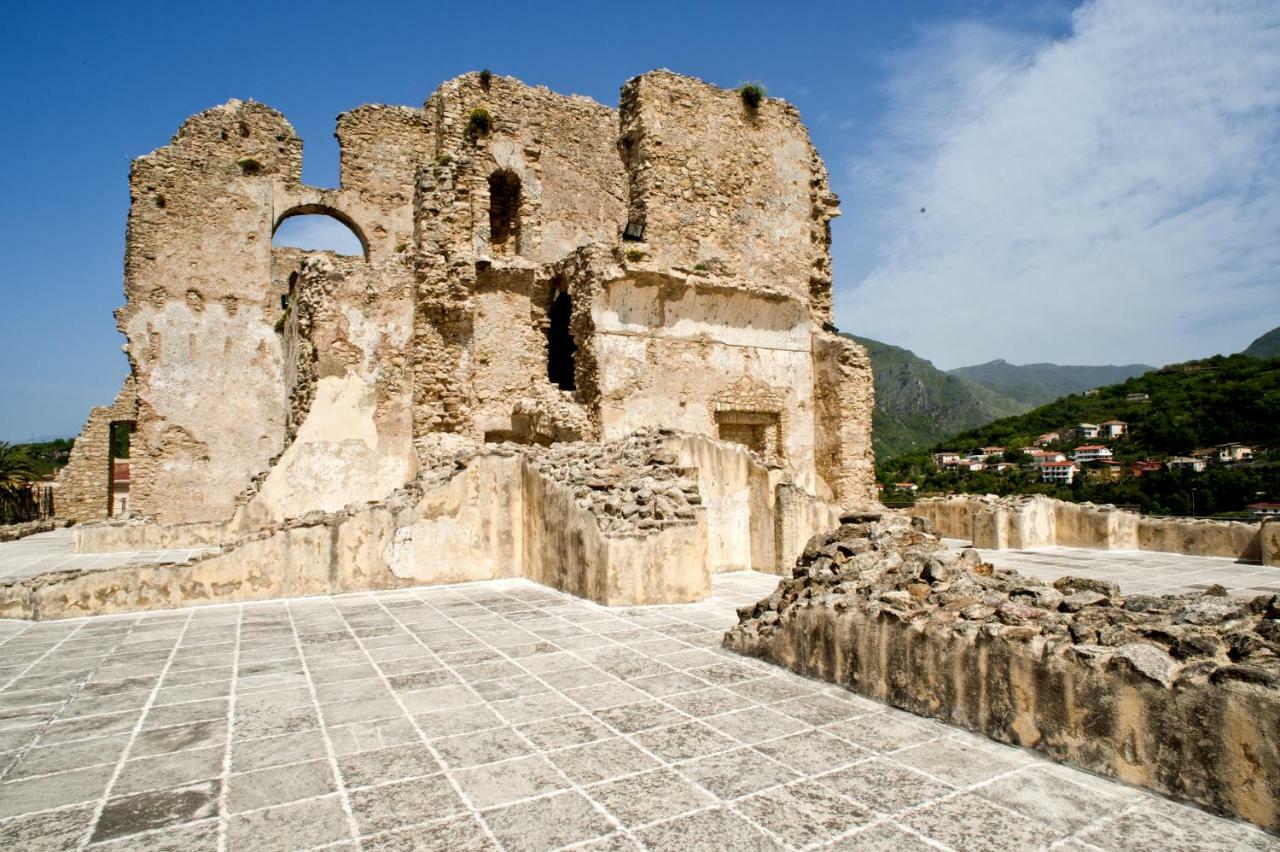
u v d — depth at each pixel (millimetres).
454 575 11117
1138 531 15789
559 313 21734
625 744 4754
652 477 10227
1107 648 4395
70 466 27469
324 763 4516
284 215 25797
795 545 12266
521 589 10562
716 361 19906
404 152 26938
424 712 5398
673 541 9477
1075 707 4395
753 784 4172
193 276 24062
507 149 21734
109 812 3922
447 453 15109
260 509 15016
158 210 23766
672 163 19859
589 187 24453
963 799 3990
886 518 7852
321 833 3678
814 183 23266
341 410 15898
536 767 4418
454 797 4047
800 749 4660
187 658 6988
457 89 21516
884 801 3969
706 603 9430
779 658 6488
